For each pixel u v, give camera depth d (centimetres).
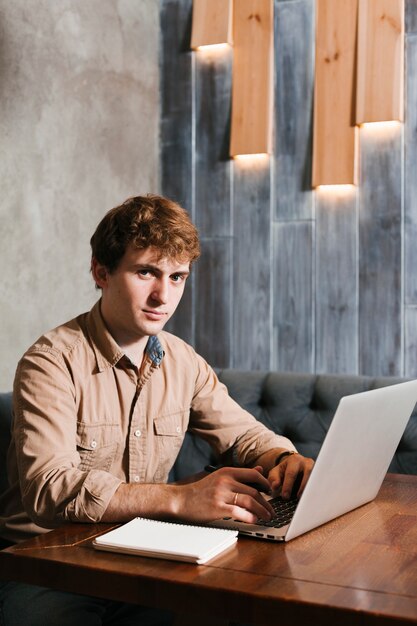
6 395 206
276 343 332
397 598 99
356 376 249
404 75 307
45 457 143
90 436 162
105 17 314
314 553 118
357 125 313
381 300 313
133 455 169
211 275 344
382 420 139
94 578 110
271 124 328
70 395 157
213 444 186
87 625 146
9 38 265
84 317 172
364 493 148
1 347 264
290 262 329
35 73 277
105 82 316
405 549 120
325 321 324
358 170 316
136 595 107
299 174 327
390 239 311
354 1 311
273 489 153
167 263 155
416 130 306
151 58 347
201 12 336
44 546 121
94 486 134
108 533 122
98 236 161
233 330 340
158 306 157
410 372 309
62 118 292
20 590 156
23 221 273
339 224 320
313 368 326
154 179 351
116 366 167
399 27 303
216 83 341
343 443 125
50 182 286
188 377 183
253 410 255
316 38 318
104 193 317
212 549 115
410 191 307
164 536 121
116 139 323
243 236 337
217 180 342
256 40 328
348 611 95
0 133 262
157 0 350
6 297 266
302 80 325
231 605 101
